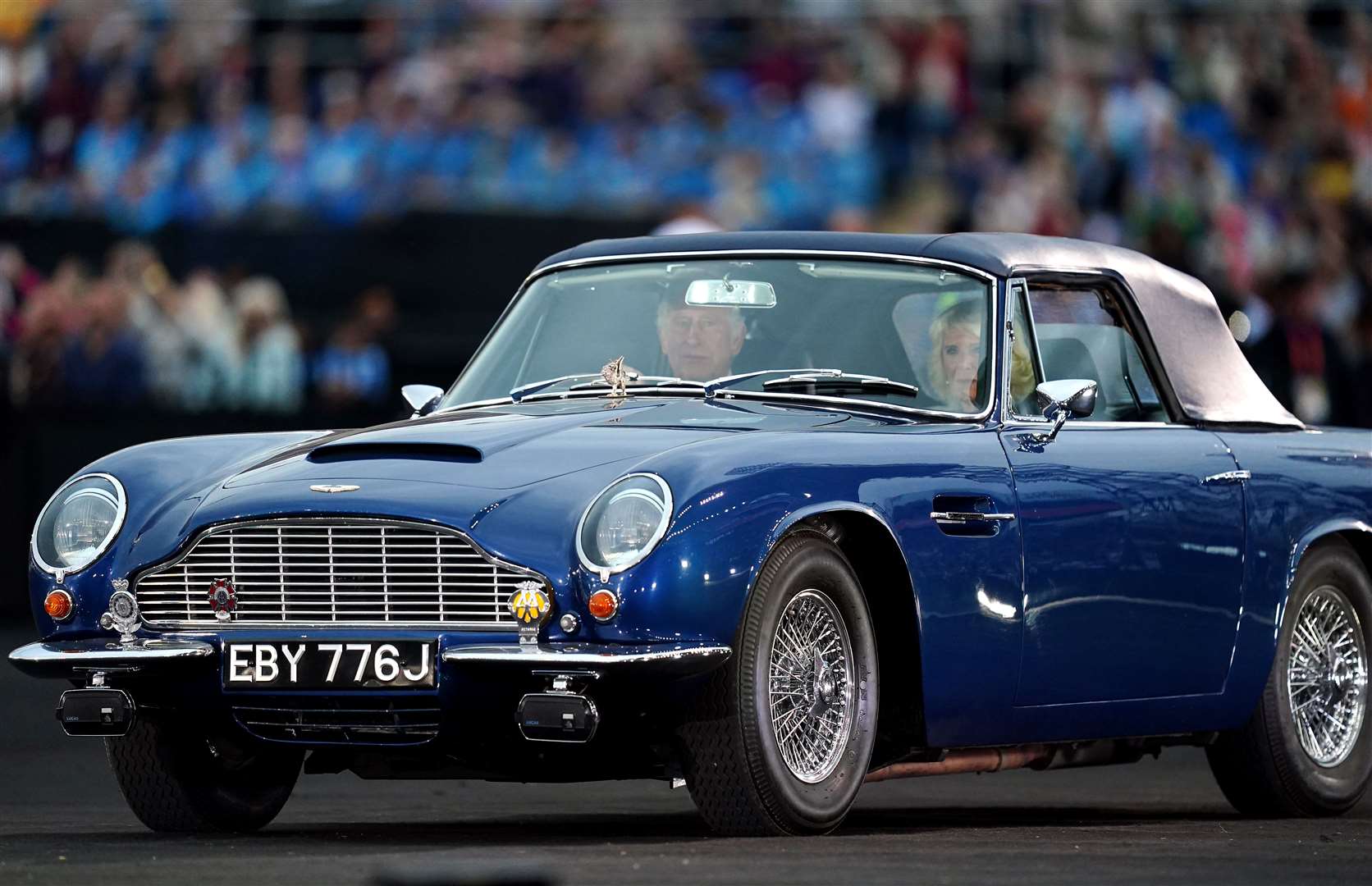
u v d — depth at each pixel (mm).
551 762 17031
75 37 56250
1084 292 21266
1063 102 57062
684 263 20922
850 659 17266
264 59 56281
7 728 30109
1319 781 22156
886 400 19359
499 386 20969
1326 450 22578
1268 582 21297
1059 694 18953
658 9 57812
